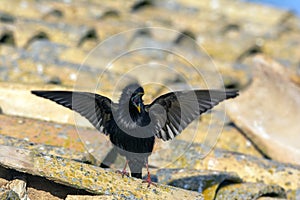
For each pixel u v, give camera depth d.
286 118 12.48
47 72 12.47
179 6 20.38
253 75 13.52
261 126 12.07
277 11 21.94
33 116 10.52
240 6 21.86
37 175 8.00
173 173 9.73
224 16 21.05
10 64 12.45
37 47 13.62
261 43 18.23
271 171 10.30
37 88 10.77
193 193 8.43
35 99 10.57
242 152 11.52
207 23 19.05
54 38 14.94
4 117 10.12
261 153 11.66
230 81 14.94
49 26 15.05
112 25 16.05
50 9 16.34
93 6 17.50
